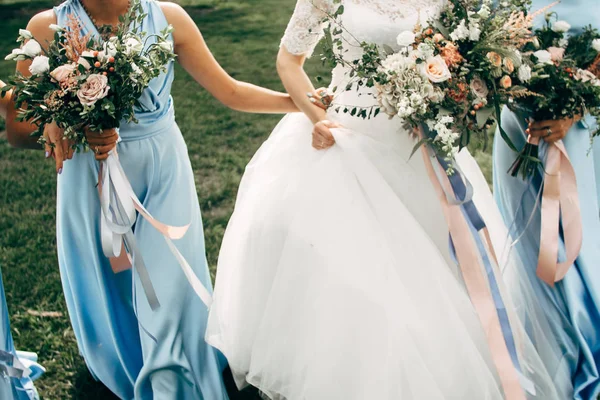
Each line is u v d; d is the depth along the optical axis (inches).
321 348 118.6
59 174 133.1
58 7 126.1
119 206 127.1
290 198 131.8
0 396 120.3
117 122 118.3
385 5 132.0
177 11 133.7
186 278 138.5
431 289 123.3
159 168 134.8
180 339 137.1
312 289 122.0
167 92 134.8
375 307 117.3
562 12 140.2
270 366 125.5
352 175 131.7
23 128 127.5
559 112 136.3
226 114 288.5
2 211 217.6
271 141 148.6
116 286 139.0
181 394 135.0
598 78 139.3
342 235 124.6
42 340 161.8
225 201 220.5
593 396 139.0
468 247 132.5
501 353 126.6
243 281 134.9
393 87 122.0
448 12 126.4
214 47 382.9
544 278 143.8
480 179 151.0
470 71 123.6
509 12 130.3
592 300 146.3
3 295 126.3
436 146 125.5
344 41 135.4
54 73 113.7
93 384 149.9
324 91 141.9
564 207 143.3
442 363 118.1
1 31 402.3
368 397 114.6
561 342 143.9
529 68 125.6
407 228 127.3
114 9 126.0
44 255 193.6
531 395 133.3
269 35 405.4
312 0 136.2
